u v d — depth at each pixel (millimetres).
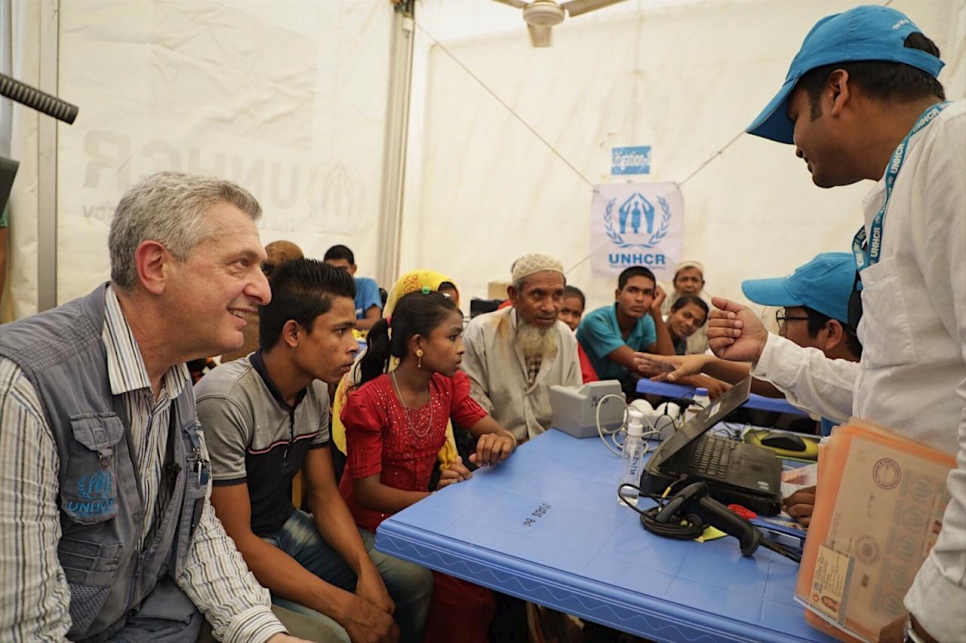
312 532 1744
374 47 4746
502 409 2561
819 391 1494
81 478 972
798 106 1101
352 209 4773
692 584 1041
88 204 3242
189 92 3643
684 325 4078
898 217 886
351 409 1752
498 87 4949
